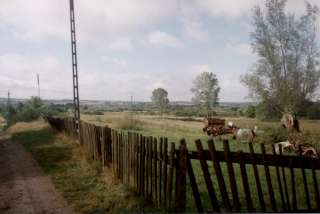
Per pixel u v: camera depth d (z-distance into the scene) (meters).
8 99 78.69
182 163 6.20
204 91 69.62
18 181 10.72
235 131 24.44
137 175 8.26
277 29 30.38
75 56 19.89
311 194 8.76
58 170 11.83
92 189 9.12
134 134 8.52
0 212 7.62
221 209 6.67
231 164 5.71
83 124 16.31
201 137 25.11
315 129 22.69
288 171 11.87
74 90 19.88
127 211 6.93
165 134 27.83
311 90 29.45
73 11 19.70
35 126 34.69
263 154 5.93
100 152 12.55
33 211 7.61
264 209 5.87
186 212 6.28
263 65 30.45
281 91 29.31
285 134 21.11
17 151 18.55
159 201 6.91
